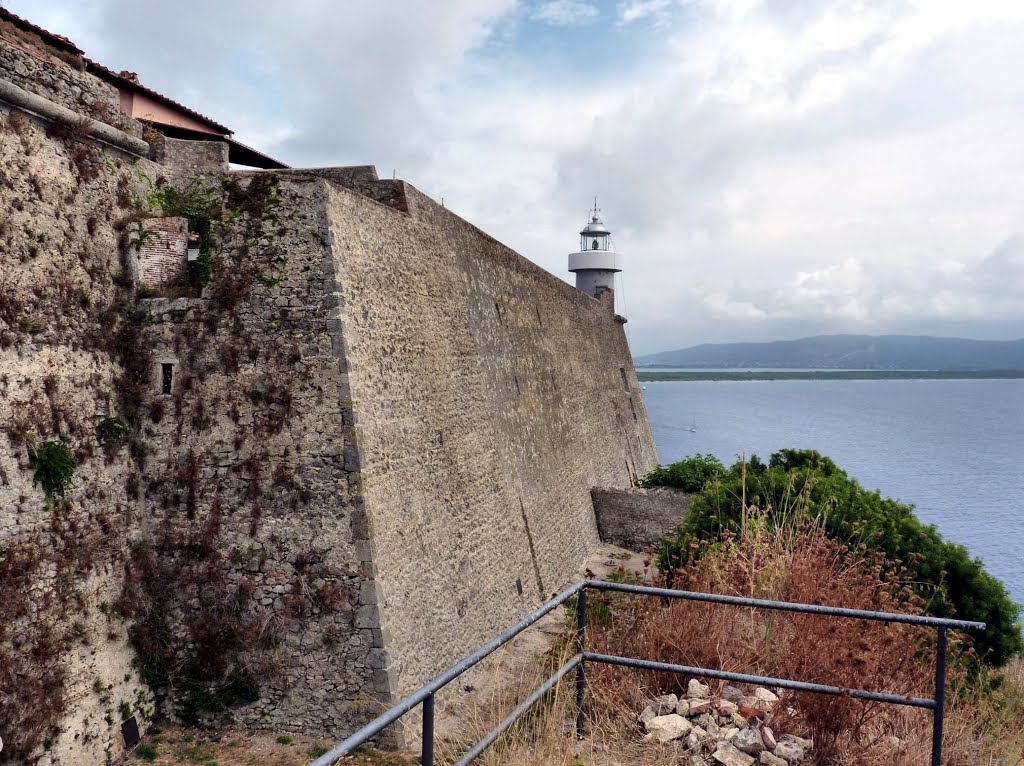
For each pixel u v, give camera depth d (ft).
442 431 52.75
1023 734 22.15
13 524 32.78
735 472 69.46
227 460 40.63
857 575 27.40
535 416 79.30
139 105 57.47
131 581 39.52
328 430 40.11
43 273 35.55
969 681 28.66
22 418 33.68
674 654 22.44
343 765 36.14
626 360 147.43
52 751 33.37
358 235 44.78
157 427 41.14
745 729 19.60
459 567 51.11
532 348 84.12
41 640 33.50
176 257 41.83
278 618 39.55
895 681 20.44
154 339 41.42
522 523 67.05
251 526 40.16
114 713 37.19
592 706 20.77
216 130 65.87
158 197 42.68
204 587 40.16
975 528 134.92
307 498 39.96
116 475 39.27
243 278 41.27
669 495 95.30
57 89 37.01
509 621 58.29
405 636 41.32
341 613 39.17
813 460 67.05
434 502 49.06
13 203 34.04
